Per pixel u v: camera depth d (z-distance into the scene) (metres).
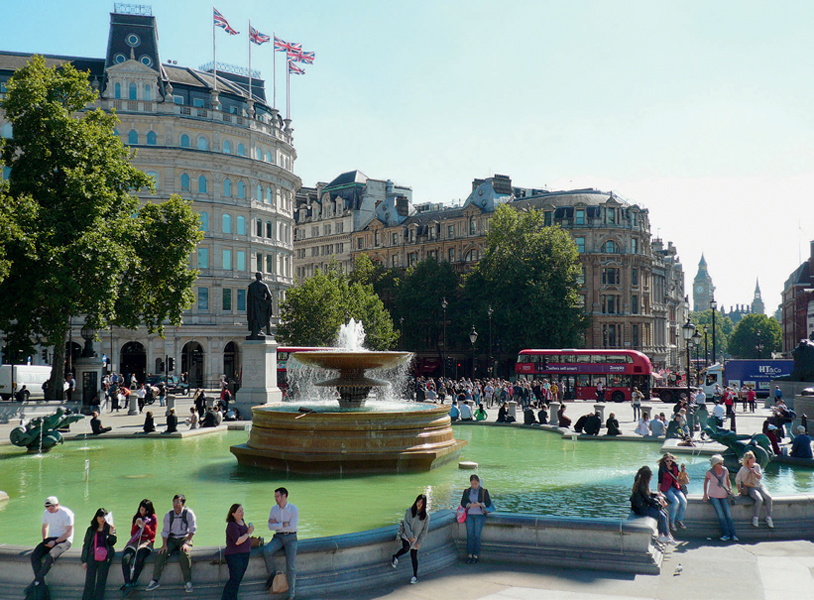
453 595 12.24
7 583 12.09
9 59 77.69
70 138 42.25
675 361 139.88
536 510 18.78
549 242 83.31
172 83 80.06
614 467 25.73
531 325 80.25
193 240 47.78
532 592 12.34
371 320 84.44
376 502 19.72
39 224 39.28
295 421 24.00
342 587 12.44
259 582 12.09
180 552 11.90
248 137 84.25
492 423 40.66
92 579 11.59
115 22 78.56
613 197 101.31
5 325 42.91
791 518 15.85
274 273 88.75
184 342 79.00
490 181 107.38
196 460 27.03
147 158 77.31
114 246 40.62
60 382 43.81
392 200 121.62
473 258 105.81
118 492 21.12
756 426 41.25
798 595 12.10
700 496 16.27
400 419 24.41
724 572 13.33
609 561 13.54
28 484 22.38
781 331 190.38
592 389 61.47
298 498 20.22
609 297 98.88
